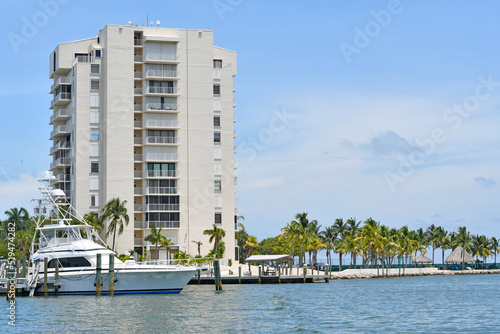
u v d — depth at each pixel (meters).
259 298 75.38
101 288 71.38
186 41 131.12
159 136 129.12
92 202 127.06
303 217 154.75
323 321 54.69
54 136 137.38
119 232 123.00
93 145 127.62
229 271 116.75
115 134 126.25
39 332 49.06
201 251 129.25
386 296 83.12
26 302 66.31
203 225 129.62
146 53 128.62
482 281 137.75
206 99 131.38
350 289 98.31
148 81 128.75
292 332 48.78
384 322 54.22
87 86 127.94
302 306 66.69
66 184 132.12
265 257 113.69
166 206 128.00
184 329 50.25
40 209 74.31
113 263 70.62
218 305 65.75
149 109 127.69
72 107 130.25
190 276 74.25
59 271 71.38
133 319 55.16
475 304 71.38
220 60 137.50
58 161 131.50
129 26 128.12
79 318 55.62
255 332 48.81
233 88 136.00
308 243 169.50
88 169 127.19
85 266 71.31
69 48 132.25
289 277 112.50
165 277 73.19
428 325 52.41
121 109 126.69
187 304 66.00
